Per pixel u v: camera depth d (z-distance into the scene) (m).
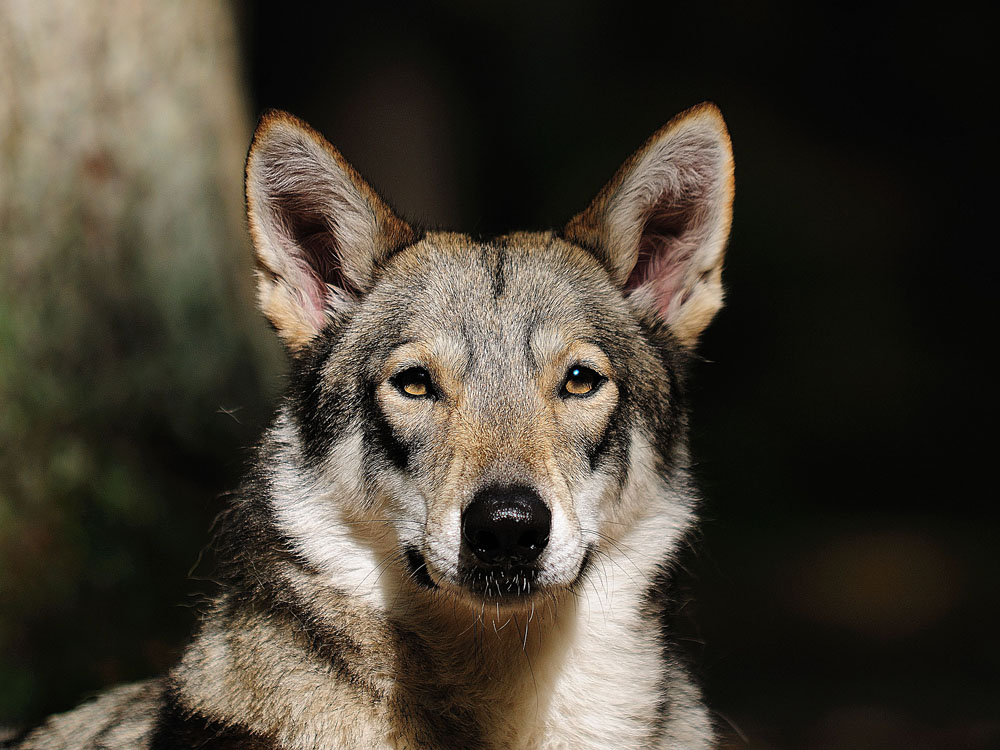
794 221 28.16
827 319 27.34
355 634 6.88
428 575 6.50
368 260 7.64
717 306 8.02
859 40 29.23
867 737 12.72
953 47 28.56
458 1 28.62
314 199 7.65
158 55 11.63
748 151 28.89
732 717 13.70
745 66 30.05
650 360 7.66
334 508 7.07
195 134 11.95
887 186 28.81
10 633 9.85
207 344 11.80
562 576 6.36
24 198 10.69
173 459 11.41
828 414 26.53
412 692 6.84
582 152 29.56
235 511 7.50
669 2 29.91
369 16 27.67
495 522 6.12
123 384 11.12
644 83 30.19
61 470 10.52
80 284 10.98
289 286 7.60
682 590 7.93
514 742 6.94
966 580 20.08
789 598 19.73
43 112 10.84
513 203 30.11
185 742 6.76
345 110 27.81
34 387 10.49
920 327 27.69
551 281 7.38
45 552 10.23
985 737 12.48
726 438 26.03
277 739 6.62
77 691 9.98
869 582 20.31
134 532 10.75
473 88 29.80
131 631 10.47
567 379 7.02
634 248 7.98
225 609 7.22
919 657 16.45
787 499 25.00
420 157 28.17
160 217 11.58
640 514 7.41
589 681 7.07
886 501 25.38
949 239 28.22
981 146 28.30
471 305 7.13
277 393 7.92
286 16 27.08
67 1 10.97
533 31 29.83
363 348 7.25
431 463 6.66
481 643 6.85
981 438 26.14
